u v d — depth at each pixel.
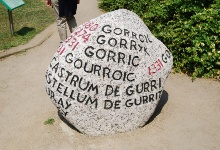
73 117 4.50
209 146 4.54
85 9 10.95
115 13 4.58
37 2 11.63
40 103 5.63
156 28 7.38
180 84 6.12
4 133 4.89
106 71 4.33
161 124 4.95
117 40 4.38
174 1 7.07
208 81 6.20
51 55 7.50
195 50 6.24
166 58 4.74
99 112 4.45
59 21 7.31
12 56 7.47
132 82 4.43
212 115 5.20
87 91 4.34
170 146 4.52
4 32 8.73
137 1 9.27
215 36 6.33
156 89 4.63
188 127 4.91
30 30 8.88
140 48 4.48
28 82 6.38
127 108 4.50
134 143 4.55
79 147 4.50
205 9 6.80
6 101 5.74
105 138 4.62
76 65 4.34
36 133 4.83
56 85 4.45
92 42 4.37
